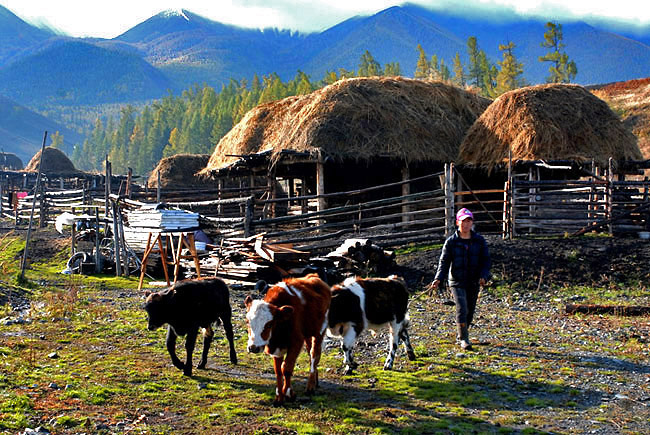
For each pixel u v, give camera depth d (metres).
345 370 7.55
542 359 8.36
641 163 21.92
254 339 6.05
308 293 6.70
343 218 24.16
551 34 78.62
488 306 12.80
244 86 154.75
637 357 8.44
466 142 23.22
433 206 24.31
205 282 7.68
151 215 15.87
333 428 5.65
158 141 152.25
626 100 64.50
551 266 15.13
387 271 15.64
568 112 21.83
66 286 15.65
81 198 31.75
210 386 6.94
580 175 22.64
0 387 6.38
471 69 88.75
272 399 6.50
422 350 8.77
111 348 8.67
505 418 6.02
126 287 15.95
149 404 6.22
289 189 28.83
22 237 26.33
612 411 6.28
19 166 84.00
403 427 5.70
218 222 16.38
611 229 17.52
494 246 16.52
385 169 24.66
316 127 22.39
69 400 6.16
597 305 11.80
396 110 23.47
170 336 7.50
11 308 11.46
